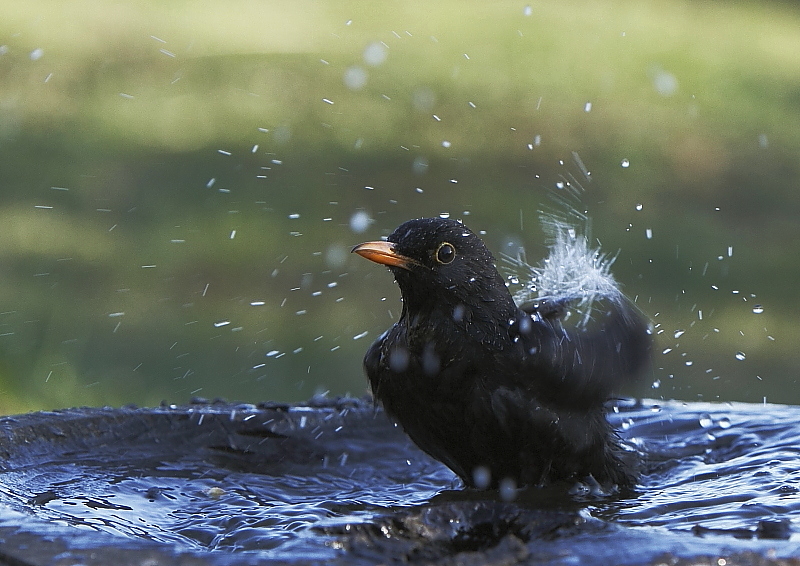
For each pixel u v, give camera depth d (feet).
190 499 17.79
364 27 82.43
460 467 19.31
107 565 11.82
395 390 19.08
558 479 18.98
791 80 81.15
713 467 19.44
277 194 55.93
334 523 13.98
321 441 21.35
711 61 82.53
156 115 65.05
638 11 94.27
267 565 11.97
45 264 47.57
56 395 34.65
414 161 60.54
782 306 47.55
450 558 12.35
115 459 19.52
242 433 20.97
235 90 69.56
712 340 43.62
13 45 73.51
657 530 13.82
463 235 18.85
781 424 21.33
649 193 59.26
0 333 38.86
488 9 88.99
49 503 16.66
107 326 41.86
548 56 79.36
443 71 73.92
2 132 60.70
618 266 50.11
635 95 73.51
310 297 45.96
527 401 18.34
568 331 18.84
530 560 12.13
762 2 104.78
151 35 77.92
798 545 12.47
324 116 65.51
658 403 23.02
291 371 39.42
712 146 67.15
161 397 36.06
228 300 45.62
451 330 18.52
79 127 63.77
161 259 48.91
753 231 56.29
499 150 62.95
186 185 56.85
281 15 85.15
